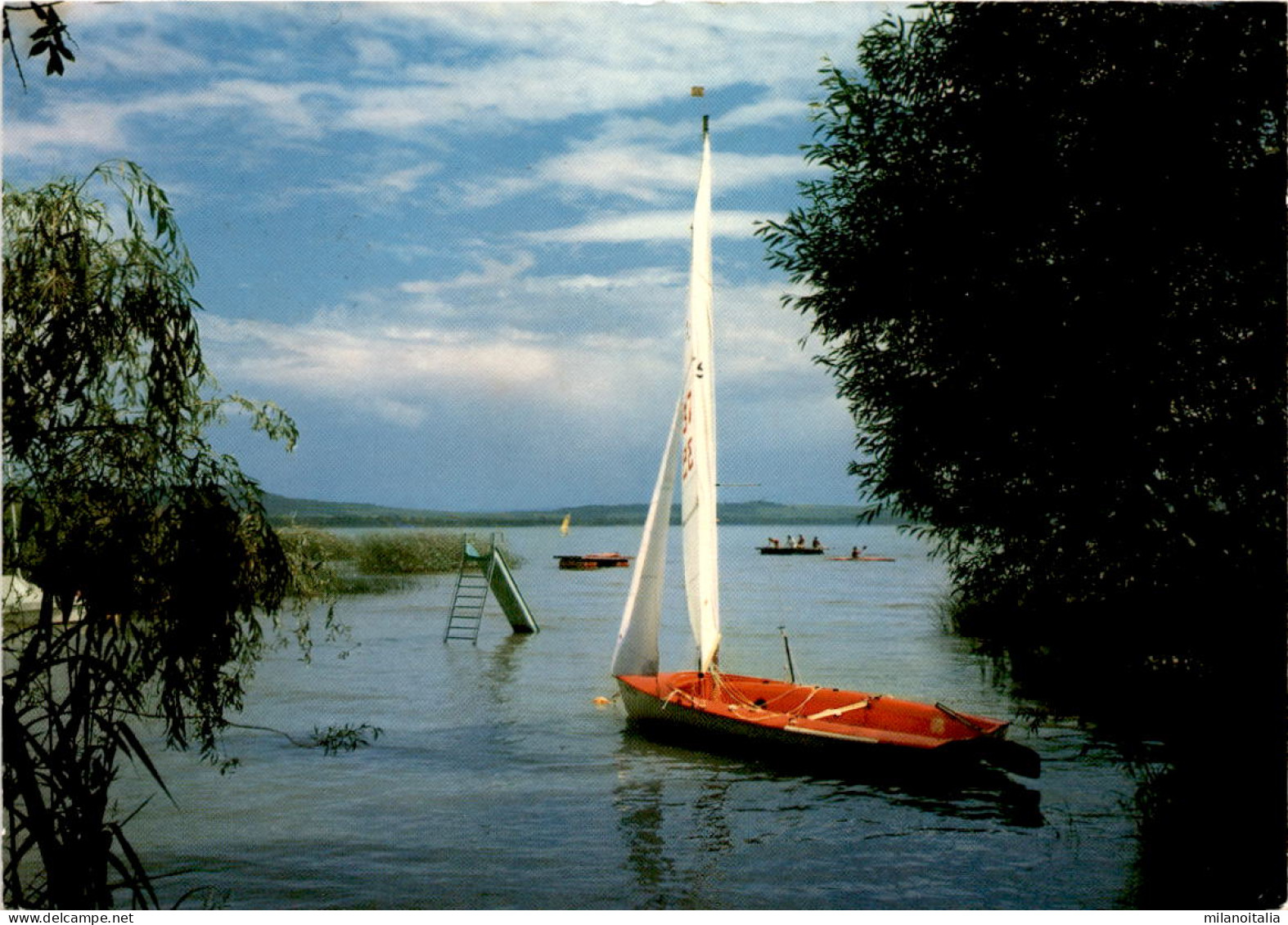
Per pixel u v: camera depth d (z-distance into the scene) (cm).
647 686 1995
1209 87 902
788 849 1273
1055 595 982
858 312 1077
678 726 1903
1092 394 928
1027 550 1005
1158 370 909
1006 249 992
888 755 1590
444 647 3297
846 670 2714
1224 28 895
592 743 1895
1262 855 905
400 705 2289
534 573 7794
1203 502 930
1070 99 958
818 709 1881
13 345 577
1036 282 968
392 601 4894
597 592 5862
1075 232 955
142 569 600
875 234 1072
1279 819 902
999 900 1069
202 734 643
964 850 1248
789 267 1138
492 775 1650
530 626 3741
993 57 987
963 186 1018
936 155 1062
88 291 602
